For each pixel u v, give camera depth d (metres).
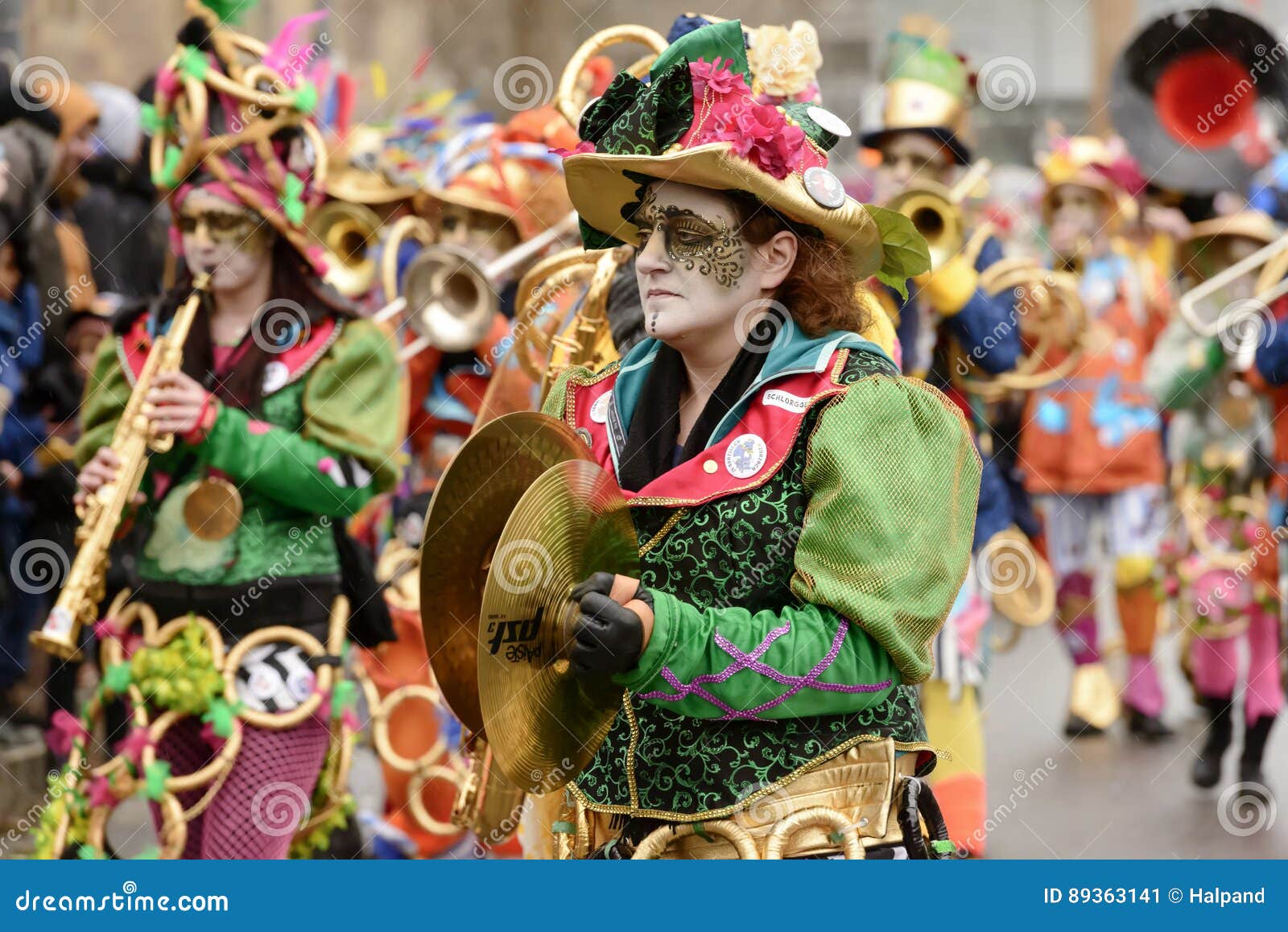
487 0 28.56
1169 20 16.09
